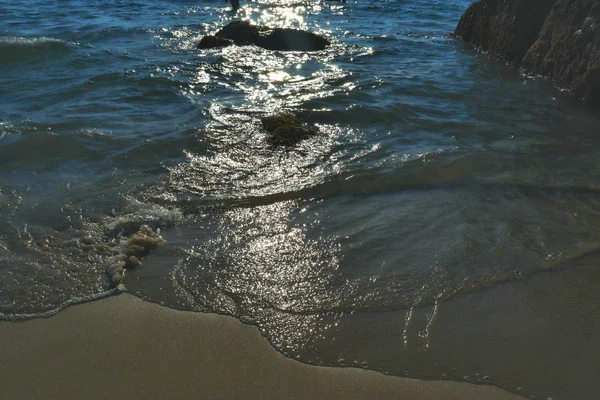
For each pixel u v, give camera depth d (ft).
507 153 17.43
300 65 30.48
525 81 27.78
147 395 8.12
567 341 9.26
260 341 9.32
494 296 10.41
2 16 48.52
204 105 21.89
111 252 11.73
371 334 9.42
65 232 12.42
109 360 8.84
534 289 10.64
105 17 49.47
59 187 14.61
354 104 22.17
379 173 15.64
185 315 9.93
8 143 17.31
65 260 11.41
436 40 40.68
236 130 18.84
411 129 19.70
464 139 18.72
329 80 26.50
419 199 14.35
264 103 22.27
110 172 15.56
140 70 27.66
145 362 8.80
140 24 45.55
